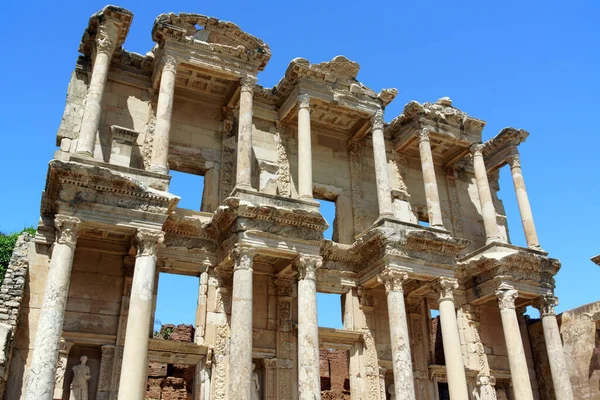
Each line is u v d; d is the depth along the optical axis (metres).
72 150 24.48
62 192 20.06
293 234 23.70
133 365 19.03
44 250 22.56
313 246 24.05
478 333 29.98
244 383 20.48
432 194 29.02
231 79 26.89
